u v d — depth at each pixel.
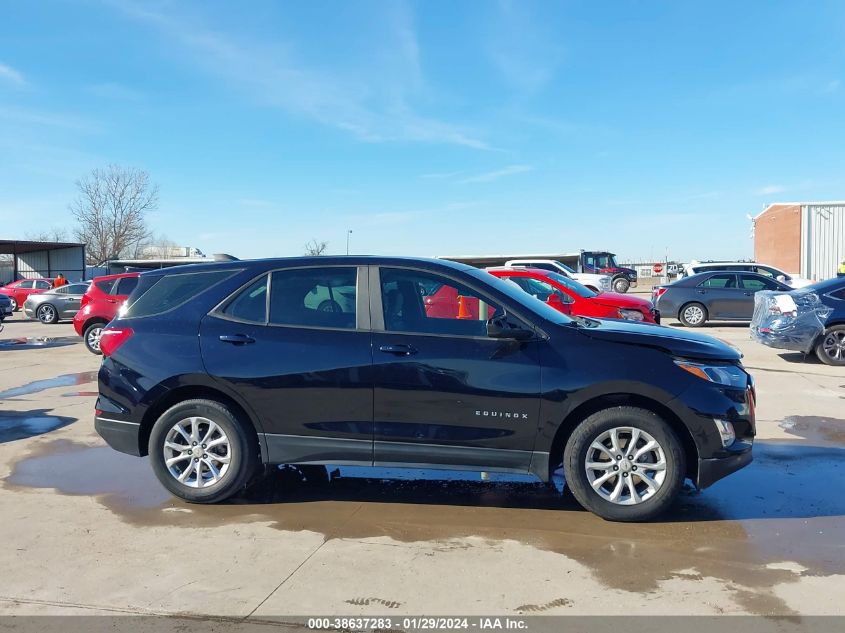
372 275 4.95
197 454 4.98
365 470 5.88
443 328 4.77
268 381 4.80
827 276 34.88
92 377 11.17
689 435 4.63
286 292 5.03
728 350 4.77
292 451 4.85
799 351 11.77
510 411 4.58
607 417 4.53
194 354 4.92
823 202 34.72
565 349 4.60
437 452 4.69
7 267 50.75
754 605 3.48
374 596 3.61
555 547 4.22
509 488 5.41
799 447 6.45
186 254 69.56
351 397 4.73
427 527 4.57
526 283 11.38
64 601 3.59
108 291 14.35
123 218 57.47
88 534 4.48
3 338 18.25
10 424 7.64
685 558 4.05
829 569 3.89
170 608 3.50
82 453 6.44
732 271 17.64
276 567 3.96
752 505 4.93
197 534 4.46
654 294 18.64
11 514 4.85
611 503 4.57
